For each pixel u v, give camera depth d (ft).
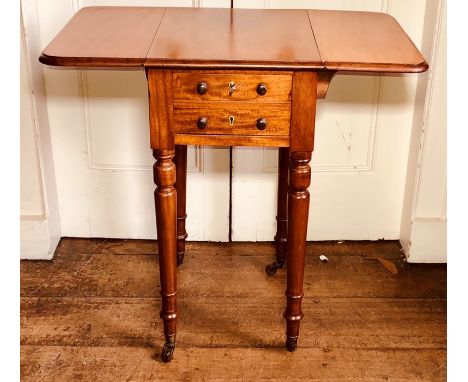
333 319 6.66
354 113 7.37
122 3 6.98
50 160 7.50
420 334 6.48
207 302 6.90
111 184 7.72
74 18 5.92
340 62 4.94
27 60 6.75
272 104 5.15
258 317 6.69
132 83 7.22
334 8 6.99
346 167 7.64
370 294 7.07
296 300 5.92
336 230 7.93
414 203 7.37
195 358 6.12
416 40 7.09
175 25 5.78
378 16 6.17
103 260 7.59
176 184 7.04
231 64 4.92
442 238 7.47
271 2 6.96
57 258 7.61
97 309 6.77
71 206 7.84
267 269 7.34
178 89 5.11
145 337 6.40
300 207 5.51
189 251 7.79
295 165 5.38
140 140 7.50
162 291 5.87
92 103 7.32
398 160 7.61
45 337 6.37
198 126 5.20
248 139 5.28
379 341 6.37
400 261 7.65
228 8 6.39
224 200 7.73
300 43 5.34
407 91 7.27
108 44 5.26
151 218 7.89
